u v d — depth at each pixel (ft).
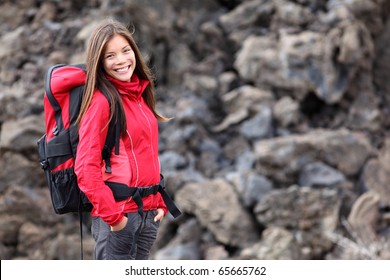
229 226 49.08
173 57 61.31
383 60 61.11
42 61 59.93
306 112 58.23
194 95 59.52
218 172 53.88
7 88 58.54
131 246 23.77
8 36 61.87
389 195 52.06
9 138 51.83
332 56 55.67
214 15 64.85
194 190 50.42
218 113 59.06
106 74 23.66
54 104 23.50
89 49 23.24
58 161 23.49
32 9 65.31
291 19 59.77
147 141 23.86
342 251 47.44
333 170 51.49
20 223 50.70
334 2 59.36
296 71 56.29
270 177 51.37
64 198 23.72
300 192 48.44
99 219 24.23
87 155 22.44
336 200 48.47
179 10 63.62
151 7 60.49
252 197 49.67
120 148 23.38
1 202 50.88
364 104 57.67
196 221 50.34
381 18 61.11
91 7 64.18
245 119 56.70
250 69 58.13
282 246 46.80
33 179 52.13
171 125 56.24
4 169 51.65
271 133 55.42
